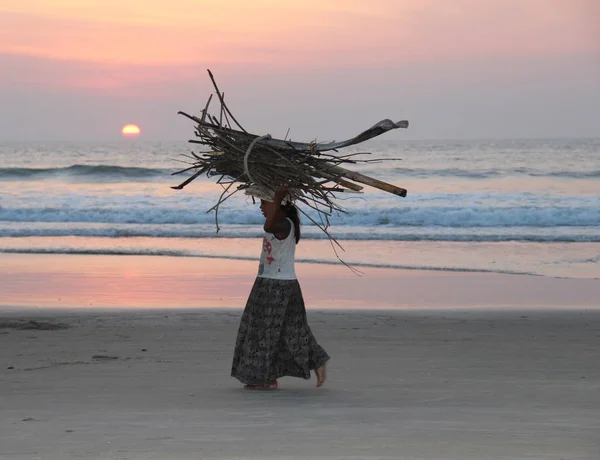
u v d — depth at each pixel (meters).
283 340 8.34
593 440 6.01
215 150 8.09
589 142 111.38
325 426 6.56
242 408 7.40
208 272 20.55
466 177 55.88
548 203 37.50
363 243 26.77
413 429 6.43
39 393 8.21
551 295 17.34
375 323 13.73
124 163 77.06
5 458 5.49
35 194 42.28
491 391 8.32
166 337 12.23
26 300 16.53
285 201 8.35
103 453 5.62
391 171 59.47
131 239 27.97
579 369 9.79
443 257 23.53
